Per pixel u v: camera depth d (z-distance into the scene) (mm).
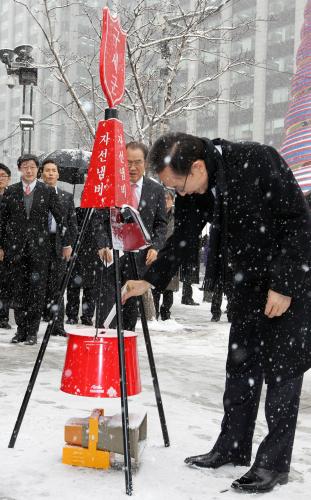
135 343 2885
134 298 4801
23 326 6879
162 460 3027
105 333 2965
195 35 11938
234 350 2998
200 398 4742
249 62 14219
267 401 2811
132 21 11531
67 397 4215
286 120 41062
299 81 40969
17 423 3037
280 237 2781
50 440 3182
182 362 6262
